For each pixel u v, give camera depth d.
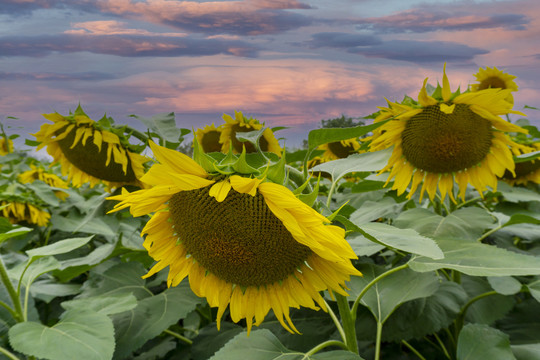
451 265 1.77
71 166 3.88
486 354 1.95
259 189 1.48
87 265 2.95
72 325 1.89
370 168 2.11
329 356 1.74
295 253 1.66
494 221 3.26
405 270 2.56
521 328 2.90
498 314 2.74
